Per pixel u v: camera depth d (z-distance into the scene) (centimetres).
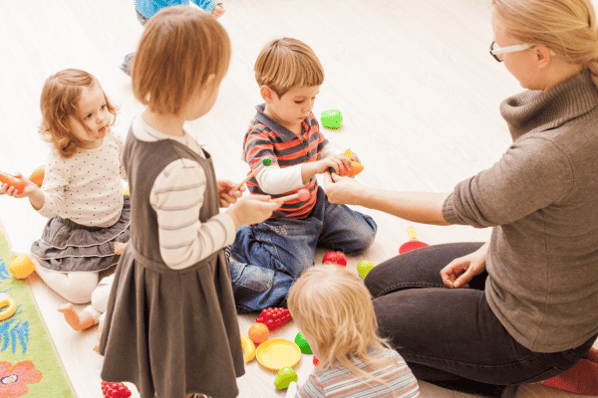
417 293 120
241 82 225
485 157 195
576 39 84
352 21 269
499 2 90
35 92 213
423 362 118
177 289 90
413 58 245
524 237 99
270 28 260
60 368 128
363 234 160
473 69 240
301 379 129
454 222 102
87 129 134
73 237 146
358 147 197
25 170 179
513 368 110
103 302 136
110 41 244
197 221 84
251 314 145
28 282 149
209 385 105
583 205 91
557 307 102
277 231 150
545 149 88
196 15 78
